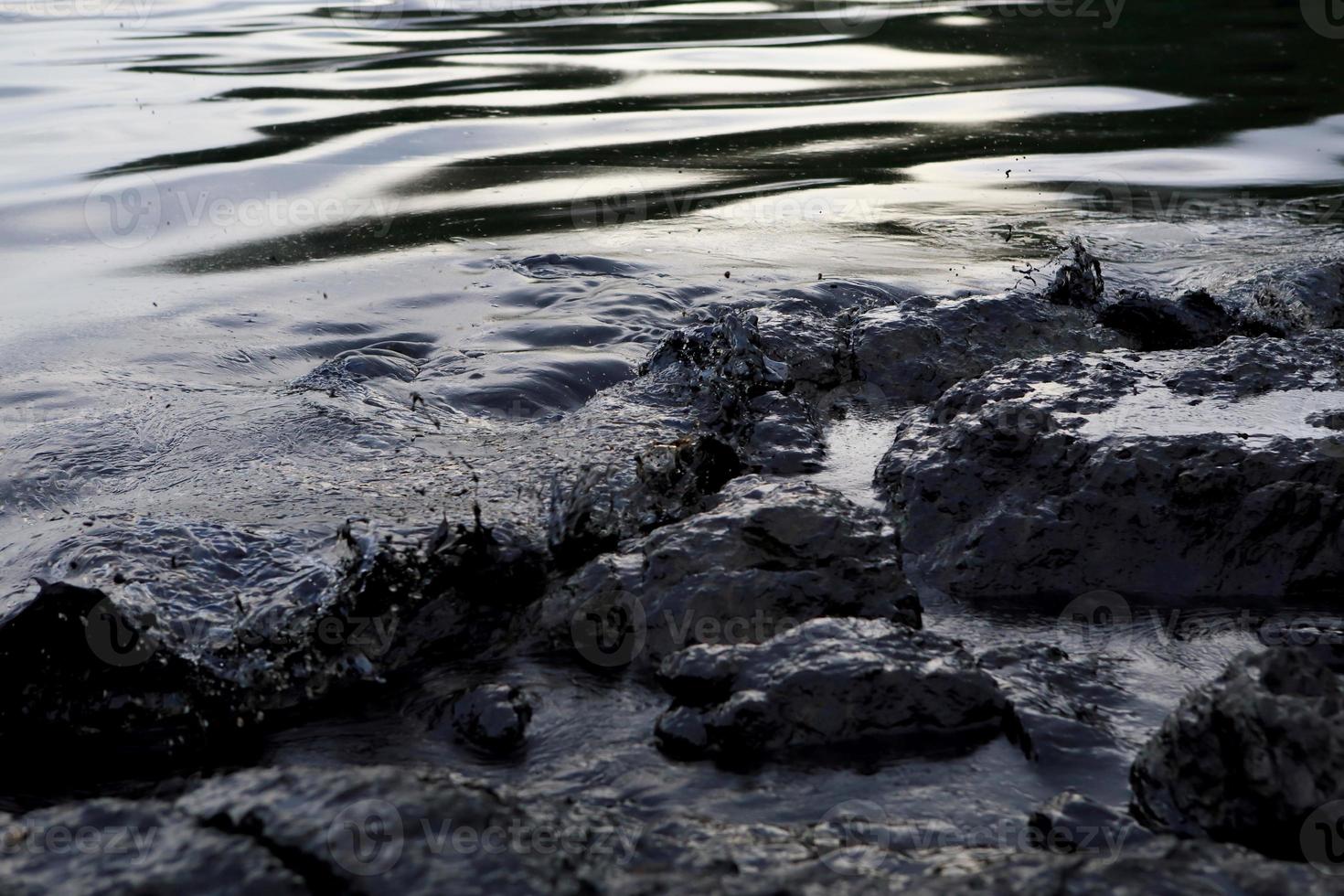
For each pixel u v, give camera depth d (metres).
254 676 3.00
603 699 2.96
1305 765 2.21
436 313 5.95
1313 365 4.16
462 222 7.45
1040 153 8.99
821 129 9.78
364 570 3.24
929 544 3.67
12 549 3.63
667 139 9.48
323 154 8.92
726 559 3.24
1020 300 5.36
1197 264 6.50
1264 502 3.40
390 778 2.07
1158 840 2.04
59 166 8.54
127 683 2.94
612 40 13.77
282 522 3.67
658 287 6.19
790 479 4.05
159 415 4.65
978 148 9.15
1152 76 11.55
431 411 4.72
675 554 3.26
